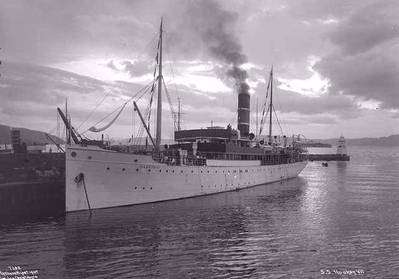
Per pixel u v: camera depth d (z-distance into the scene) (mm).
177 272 16859
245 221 26922
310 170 96000
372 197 41000
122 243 20875
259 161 48781
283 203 35344
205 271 17062
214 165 38781
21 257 18500
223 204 33438
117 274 16562
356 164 131750
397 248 20859
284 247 20781
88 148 27688
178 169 33594
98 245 20453
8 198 31906
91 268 17172
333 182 59562
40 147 55312
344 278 16531
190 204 32625
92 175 28016
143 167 30609
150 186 31594
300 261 18609
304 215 29594
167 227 24547
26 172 37500
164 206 31219
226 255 19234
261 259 18750
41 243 20719
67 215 27141
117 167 29094
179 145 42188
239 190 43750
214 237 22438
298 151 68250
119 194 29781
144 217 27078
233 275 16672
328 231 24406
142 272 16797
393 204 35812
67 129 29016
